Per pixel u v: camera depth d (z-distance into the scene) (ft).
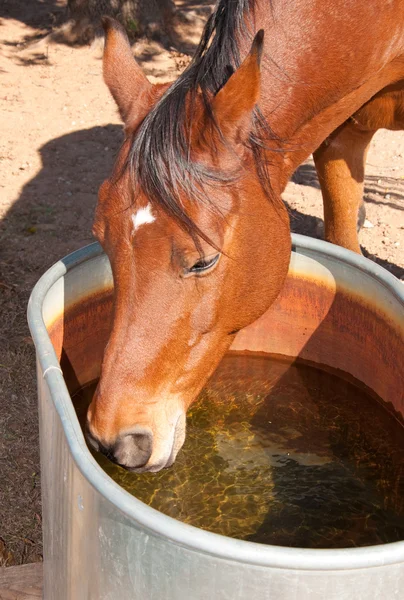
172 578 4.86
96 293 8.21
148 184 6.15
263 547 4.49
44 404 6.08
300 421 9.02
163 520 4.66
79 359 8.51
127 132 6.85
